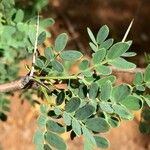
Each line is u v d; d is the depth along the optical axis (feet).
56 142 0.89
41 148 0.89
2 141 3.65
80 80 0.96
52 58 0.98
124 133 3.81
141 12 4.97
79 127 0.88
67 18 4.66
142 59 4.25
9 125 3.69
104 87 0.89
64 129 0.91
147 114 1.06
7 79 1.66
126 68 0.94
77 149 3.62
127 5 5.03
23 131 3.71
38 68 0.99
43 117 0.93
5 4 1.30
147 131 1.06
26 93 1.88
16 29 1.33
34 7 1.74
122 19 4.89
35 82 0.98
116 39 4.63
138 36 4.71
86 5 4.90
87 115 0.88
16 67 1.69
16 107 3.69
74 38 4.09
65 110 0.90
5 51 1.49
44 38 1.00
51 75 0.99
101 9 4.94
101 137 0.88
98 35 1.01
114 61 0.94
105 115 0.92
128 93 0.89
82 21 4.74
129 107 0.89
